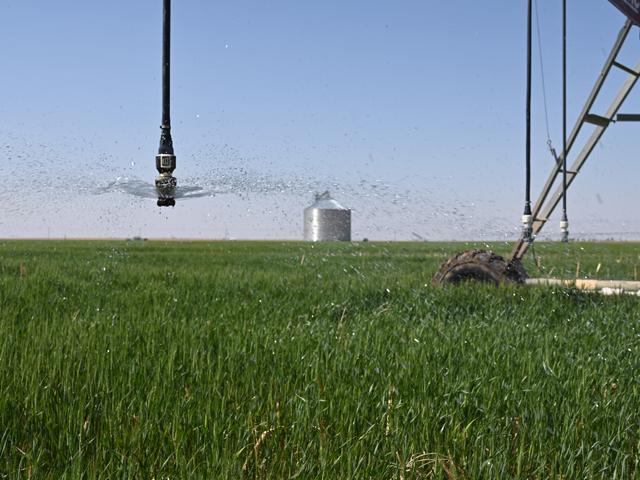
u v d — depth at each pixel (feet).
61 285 34.86
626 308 28.58
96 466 10.79
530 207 33.78
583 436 12.14
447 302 29.12
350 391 14.40
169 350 17.81
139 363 16.55
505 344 19.66
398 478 10.47
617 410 13.91
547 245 127.65
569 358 17.85
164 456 11.38
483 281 33.96
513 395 14.29
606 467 11.05
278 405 13.24
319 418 12.64
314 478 10.36
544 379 15.87
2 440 11.87
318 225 210.79
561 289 31.81
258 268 52.70
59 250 95.35
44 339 19.15
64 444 11.82
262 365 16.57
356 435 12.36
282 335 20.59
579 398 14.21
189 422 12.50
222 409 12.91
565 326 23.88
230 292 33.53
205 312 26.22
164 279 39.88
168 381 15.11
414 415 12.83
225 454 11.00
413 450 11.43
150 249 111.04
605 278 44.29
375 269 52.34
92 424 12.87
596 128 32.76
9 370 16.11
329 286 35.76
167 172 16.93
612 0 29.43
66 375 15.20
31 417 12.90
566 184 33.42
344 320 25.22
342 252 97.14
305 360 17.13
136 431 11.85
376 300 30.99
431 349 18.67
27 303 27.71
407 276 40.52
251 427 12.34
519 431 12.30
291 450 11.34
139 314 24.40
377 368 16.01
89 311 25.62
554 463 11.02
